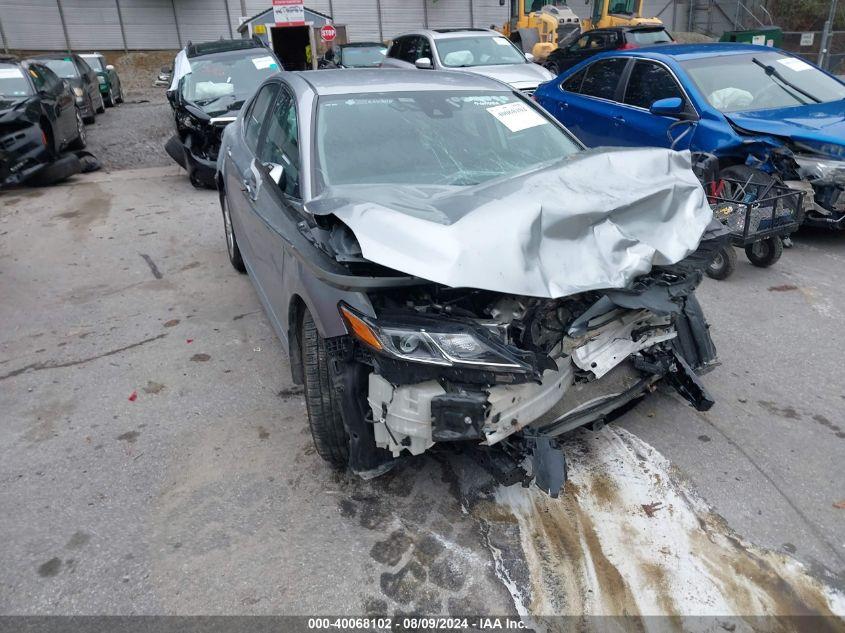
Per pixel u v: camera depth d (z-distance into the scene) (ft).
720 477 10.61
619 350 9.95
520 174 10.62
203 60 34.88
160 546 9.49
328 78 13.48
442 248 8.00
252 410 12.85
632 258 8.76
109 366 14.74
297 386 13.65
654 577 8.81
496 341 8.37
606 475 10.71
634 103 24.84
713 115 21.26
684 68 23.27
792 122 20.15
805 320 15.99
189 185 31.99
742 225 17.46
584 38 57.47
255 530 9.75
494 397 8.57
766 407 12.48
